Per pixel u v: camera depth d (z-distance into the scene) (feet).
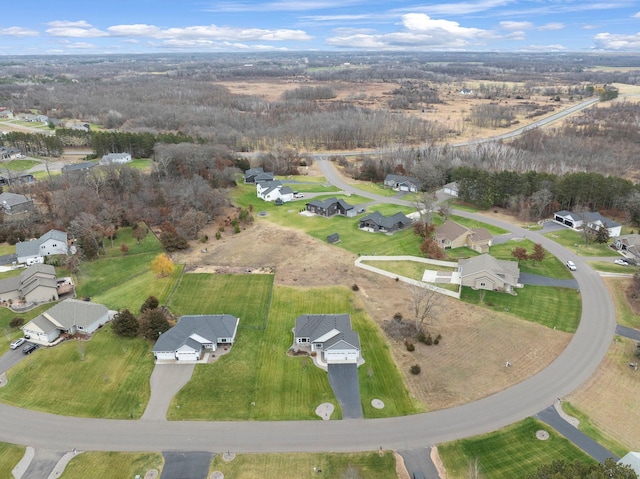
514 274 240.73
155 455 143.84
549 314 218.38
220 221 340.18
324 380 175.73
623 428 152.05
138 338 202.28
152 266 253.03
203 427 154.40
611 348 192.65
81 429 154.10
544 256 269.23
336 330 190.39
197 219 313.32
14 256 282.56
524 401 164.04
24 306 227.20
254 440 149.07
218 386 172.96
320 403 164.45
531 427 152.56
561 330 206.08
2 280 236.43
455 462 140.36
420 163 445.78
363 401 165.07
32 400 166.61
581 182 338.34
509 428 152.35
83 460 142.31
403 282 249.34
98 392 170.30
